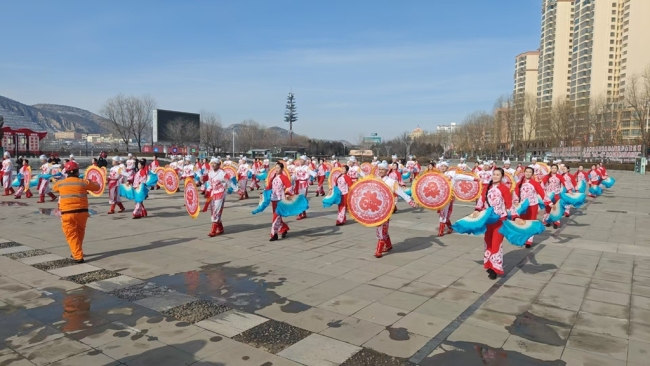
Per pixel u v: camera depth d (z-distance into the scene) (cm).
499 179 684
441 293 621
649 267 775
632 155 5819
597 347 452
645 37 8275
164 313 538
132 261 788
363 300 589
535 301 591
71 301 577
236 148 9738
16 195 1817
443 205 1052
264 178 2353
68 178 775
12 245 907
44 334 475
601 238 1055
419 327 501
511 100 8750
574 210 1642
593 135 7444
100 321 511
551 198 1189
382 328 497
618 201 2016
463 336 477
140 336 472
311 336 475
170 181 1586
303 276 702
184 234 1051
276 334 479
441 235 1066
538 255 865
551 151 7850
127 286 643
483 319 526
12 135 5125
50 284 648
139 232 1073
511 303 582
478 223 675
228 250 884
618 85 9150
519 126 8406
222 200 1034
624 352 441
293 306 566
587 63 9575
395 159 2405
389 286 652
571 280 691
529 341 466
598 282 681
